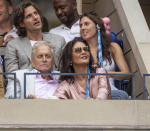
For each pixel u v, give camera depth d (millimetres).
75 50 27328
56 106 25781
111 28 31797
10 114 25641
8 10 30906
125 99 26531
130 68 29750
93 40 28484
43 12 32375
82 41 27641
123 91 27422
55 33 30250
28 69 27484
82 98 26812
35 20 28844
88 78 26875
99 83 26859
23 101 25750
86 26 28453
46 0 32531
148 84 28453
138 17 30672
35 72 27281
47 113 25719
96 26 28562
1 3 30703
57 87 27172
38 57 27312
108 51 28672
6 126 25078
